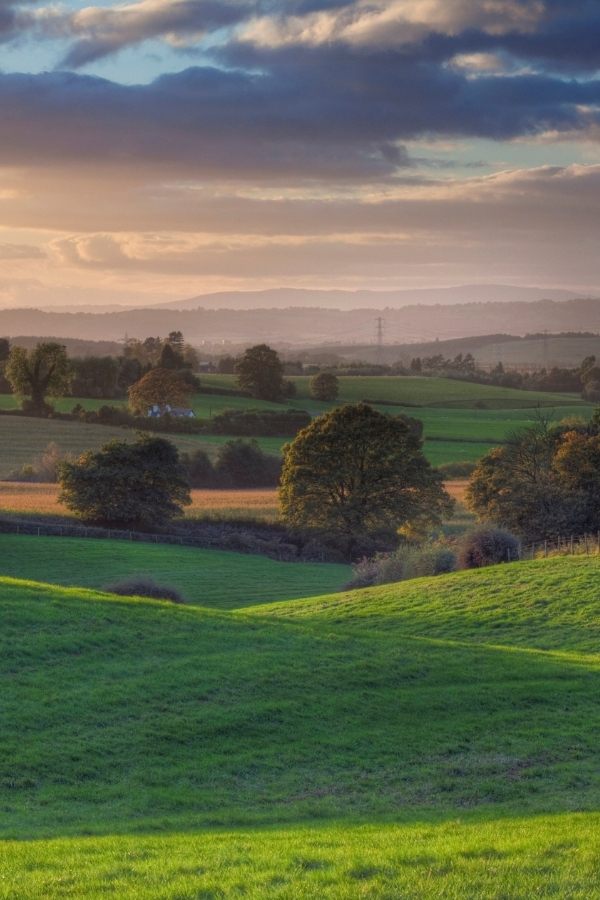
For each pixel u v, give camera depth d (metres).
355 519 115.81
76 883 17.14
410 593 66.31
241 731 32.81
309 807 27.31
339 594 71.38
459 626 56.97
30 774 28.12
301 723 33.94
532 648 51.72
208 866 18.31
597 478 100.38
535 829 22.33
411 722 34.97
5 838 22.91
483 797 28.52
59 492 142.12
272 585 90.56
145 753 30.42
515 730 34.53
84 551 102.44
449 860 18.52
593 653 49.53
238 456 163.88
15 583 46.81
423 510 119.31
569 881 17.05
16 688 33.69
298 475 117.31
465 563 78.69
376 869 17.86
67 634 39.34
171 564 99.25
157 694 34.72
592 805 27.30
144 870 17.98
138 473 119.88
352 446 116.38
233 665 38.38
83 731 31.30
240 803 27.67
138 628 41.81
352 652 42.06
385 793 28.88
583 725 35.19
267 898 15.94
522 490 101.56
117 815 25.88
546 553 81.19
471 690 38.44
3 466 163.38
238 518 125.62
